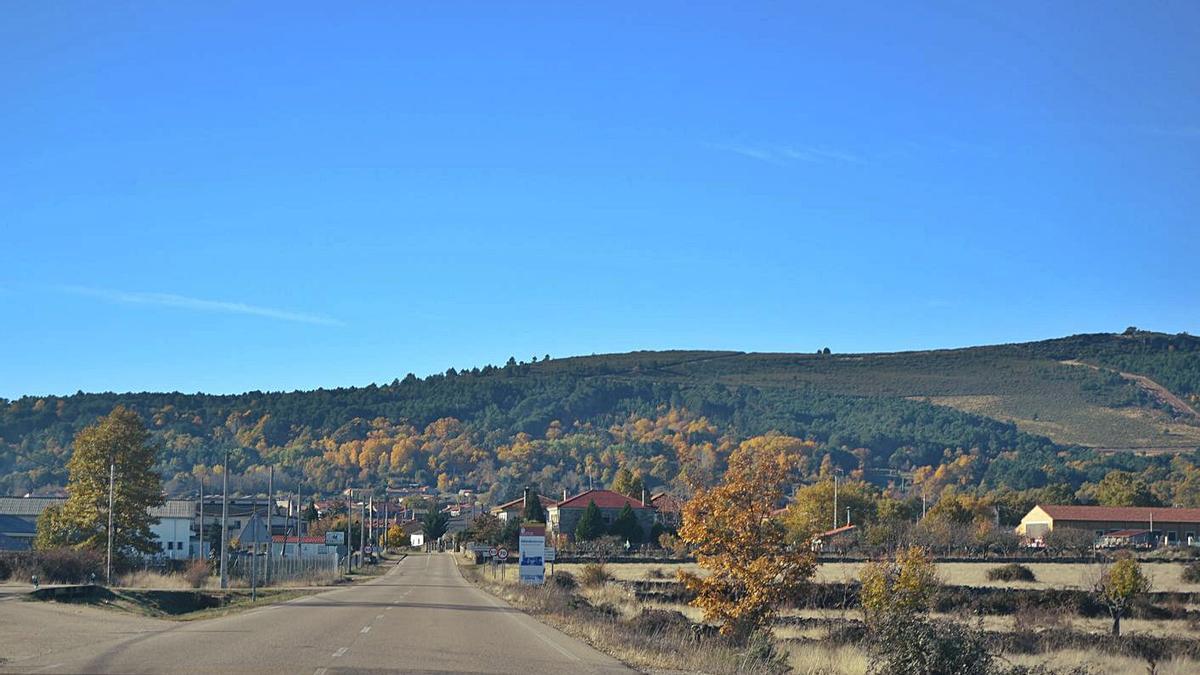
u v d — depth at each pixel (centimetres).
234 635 2748
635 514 13938
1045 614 5000
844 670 2681
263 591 5641
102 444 7156
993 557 10206
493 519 15988
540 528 14025
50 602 3822
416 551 18838
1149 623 4984
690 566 9044
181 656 2184
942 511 15025
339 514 17788
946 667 2147
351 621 3431
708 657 2547
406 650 2467
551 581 6316
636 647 2705
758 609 3112
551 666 2288
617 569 8800
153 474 7344
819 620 4266
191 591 5081
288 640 2628
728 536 3139
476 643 2758
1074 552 11000
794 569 3117
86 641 2477
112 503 6650
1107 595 4819
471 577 8356
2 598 3769
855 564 8306
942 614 4859
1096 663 3419
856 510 14250
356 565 10712
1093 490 19175
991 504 16712
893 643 2225
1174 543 13550
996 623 4719
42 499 11019
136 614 3656
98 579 5791
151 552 7356
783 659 2636
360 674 1962
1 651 2214
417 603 4744
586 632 3206
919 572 3706
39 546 7238
